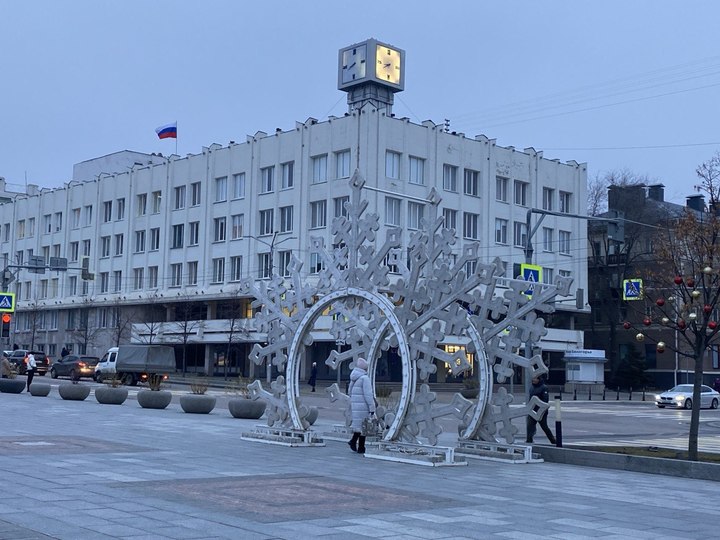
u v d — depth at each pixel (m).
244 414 26.80
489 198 61.94
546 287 17.23
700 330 17.08
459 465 15.80
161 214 69.06
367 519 9.60
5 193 109.00
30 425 21.05
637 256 64.75
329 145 56.81
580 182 68.81
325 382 60.56
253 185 61.69
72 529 8.25
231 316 62.47
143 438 18.69
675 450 18.72
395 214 56.34
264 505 10.26
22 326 84.06
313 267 57.50
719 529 9.83
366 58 62.97
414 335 17.75
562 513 10.59
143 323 67.88
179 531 8.41
